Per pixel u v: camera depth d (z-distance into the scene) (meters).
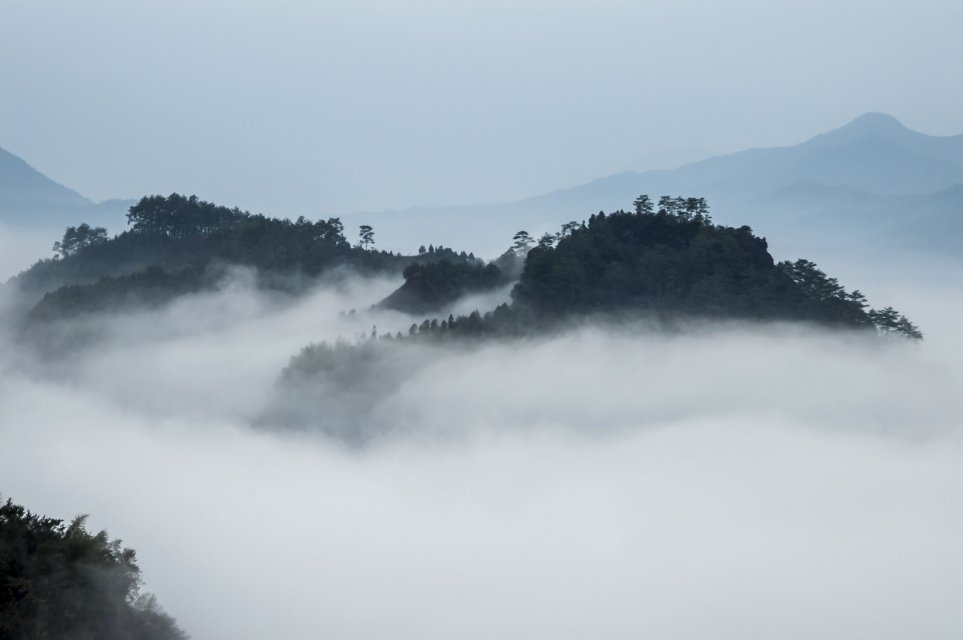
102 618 54.19
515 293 185.62
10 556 52.88
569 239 185.75
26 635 49.81
